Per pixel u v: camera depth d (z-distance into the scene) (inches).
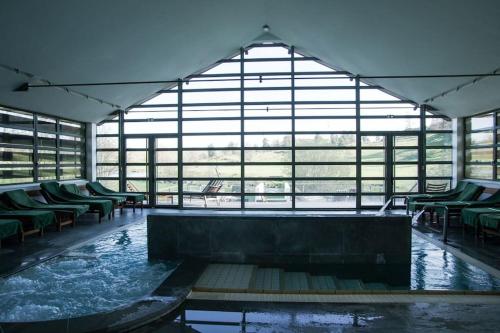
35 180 354.9
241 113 426.3
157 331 117.1
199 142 432.1
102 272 189.3
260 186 426.3
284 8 315.6
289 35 383.9
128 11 250.1
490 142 365.4
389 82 389.1
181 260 211.5
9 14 205.2
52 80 296.7
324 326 118.7
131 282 174.4
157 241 215.6
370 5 249.9
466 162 404.2
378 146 420.2
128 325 117.9
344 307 135.6
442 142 417.1
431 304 139.1
